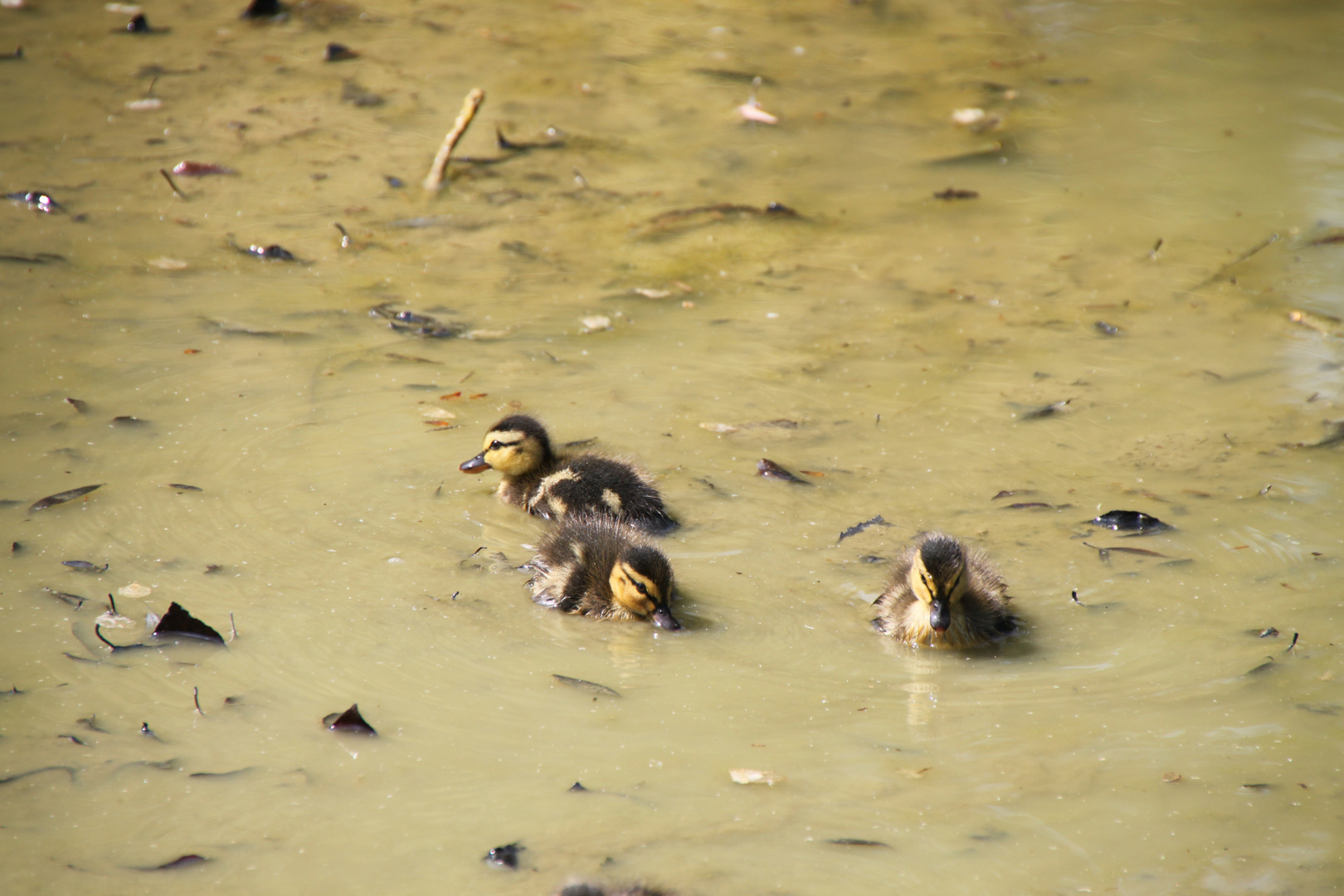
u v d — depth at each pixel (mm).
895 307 12969
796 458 10000
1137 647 7574
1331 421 10633
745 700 7000
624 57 19750
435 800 6016
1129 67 20281
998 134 17719
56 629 7309
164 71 17984
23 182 14453
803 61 20078
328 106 17312
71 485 8945
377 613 7738
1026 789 6211
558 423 10406
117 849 5602
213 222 14008
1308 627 7738
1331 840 5840
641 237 14414
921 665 7434
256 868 5516
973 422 10641
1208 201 15742
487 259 13688
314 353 11375
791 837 5809
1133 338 12336
